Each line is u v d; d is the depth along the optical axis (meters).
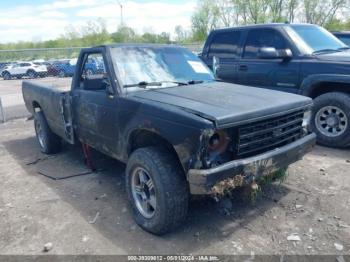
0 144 7.12
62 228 3.66
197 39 38.84
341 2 32.31
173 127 3.14
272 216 3.69
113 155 4.23
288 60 6.05
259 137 3.29
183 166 3.09
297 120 3.71
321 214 3.68
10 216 3.96
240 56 6.84
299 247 3.16
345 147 5.73
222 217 3.71
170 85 4.17
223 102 3.37
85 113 4.55
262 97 3.66
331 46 6.39
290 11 34.19
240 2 35.69
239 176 3.06
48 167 5.55
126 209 4.00
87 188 4.64
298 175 4.68
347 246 3.14
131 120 3.64
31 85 6.40
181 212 3.29
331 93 5.55
